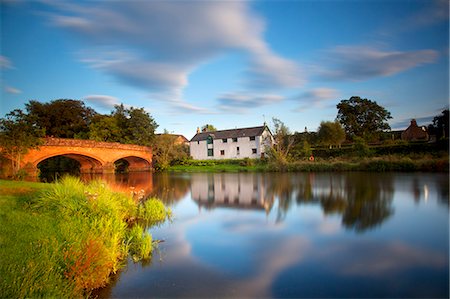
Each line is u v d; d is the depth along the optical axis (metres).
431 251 8.31
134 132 52.38
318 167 32.59
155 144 51.44
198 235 10.45
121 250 8.24
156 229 11.33
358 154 34.78
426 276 6.81
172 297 6.12
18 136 27.53
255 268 7.51
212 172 40.69
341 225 11.12
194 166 49.34
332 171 31.30
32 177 30.45
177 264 7.82
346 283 6.61
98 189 13.13
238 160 47.44
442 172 25.03
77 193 11.13
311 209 14.01
